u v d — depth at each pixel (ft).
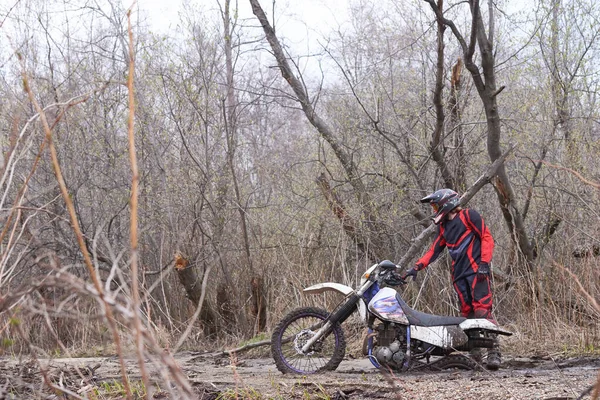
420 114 36.19
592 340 27.27
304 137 43.42
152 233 37.55
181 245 37.50
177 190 37.47
